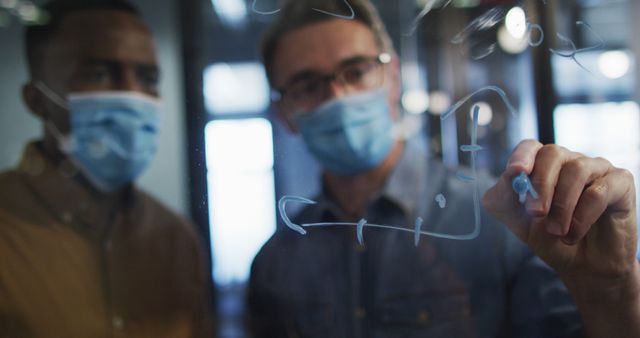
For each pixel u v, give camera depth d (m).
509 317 0.56
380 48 0.61
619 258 0.40
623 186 0.39
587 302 0.43
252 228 0.66
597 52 0.76
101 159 0.62
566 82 0.71
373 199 0.61
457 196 0.60
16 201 0.63
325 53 0.59
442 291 0.57
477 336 0.56
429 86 0.83
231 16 0.75
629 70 0.84
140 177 0.67
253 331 0.60
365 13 0.60
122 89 0.63
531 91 0.70
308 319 0.59
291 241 0.60
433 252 0.58
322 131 0.59
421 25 0.78
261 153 0.65
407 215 0.59
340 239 0.60
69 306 0.60
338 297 0.59
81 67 0.62
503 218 0.42
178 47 0.72
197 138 0.68
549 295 0.52
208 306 0.64
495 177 0.61
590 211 0.38
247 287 0.61
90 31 0.63
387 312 0.58
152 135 0.65
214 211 0.66
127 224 0.64
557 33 0.54
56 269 0.61
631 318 0.42
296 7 0.60
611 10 0.87
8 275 0.60
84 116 0.62
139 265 0.63
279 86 0.62
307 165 0.64
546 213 0.36
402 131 0.73
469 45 0.57
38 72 0.63
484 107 0.71
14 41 0.68
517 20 0.52
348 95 0.59
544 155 0.38
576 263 0.42
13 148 0.69
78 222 0.63
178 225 0.65
